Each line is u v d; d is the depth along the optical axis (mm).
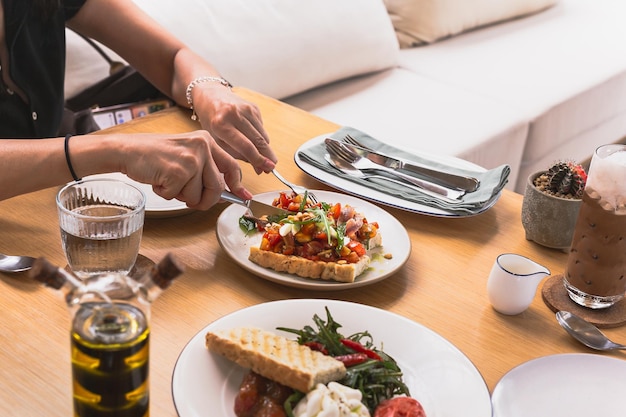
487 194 1336
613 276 1087
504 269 1069
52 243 1163
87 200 1119
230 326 962
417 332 987
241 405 843
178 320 1026
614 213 1049
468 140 2520
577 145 3162
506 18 3457
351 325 996
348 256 1119
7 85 1611
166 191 1173
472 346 1027
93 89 2090
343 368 863
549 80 3002
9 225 1192
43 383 901
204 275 1125
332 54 2672
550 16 3629
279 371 835
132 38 1678
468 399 887
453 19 3199
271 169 1364
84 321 706
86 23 1677
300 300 1020
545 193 1233
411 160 1487
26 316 1005
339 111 2615
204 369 896
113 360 703
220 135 1391
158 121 1576
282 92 2564
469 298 1128
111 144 1183
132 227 1052
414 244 1247
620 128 3447
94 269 1056
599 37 3449
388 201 1334
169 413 877
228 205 1316
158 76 1696
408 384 921
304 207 1212
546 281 1171
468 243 1264
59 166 1186
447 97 2785
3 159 1177
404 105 2699
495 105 2775
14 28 1537
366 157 1455
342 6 2721
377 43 2828
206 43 2342
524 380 947
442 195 1356
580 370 972
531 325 1081
